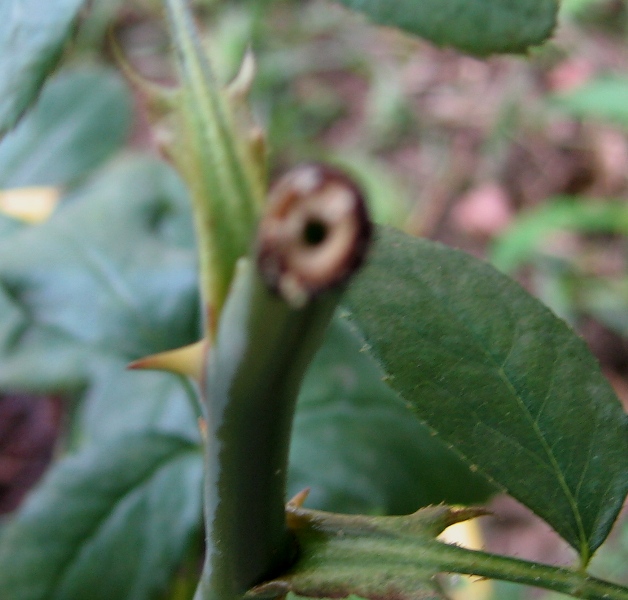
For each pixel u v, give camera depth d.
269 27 0.55
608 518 0.09
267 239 0.05
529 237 0.40
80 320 0.23
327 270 0.05
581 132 0.52
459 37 0.09
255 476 0.07
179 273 0.23
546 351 0.09
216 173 0.06
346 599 0.08
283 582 0.08
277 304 0.06
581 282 0.44
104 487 0.19
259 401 0.07
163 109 0.07
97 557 0.18
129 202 0.25
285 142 0.49
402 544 0.08
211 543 0.08
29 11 0.08
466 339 0.09
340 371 0.22
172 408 0.21
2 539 0.18
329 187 0.05
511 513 0.37
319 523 0.08
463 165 0.51
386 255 0.09
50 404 0.30
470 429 0.09
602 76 0.51
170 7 0.07
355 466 0.20
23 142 0.29
